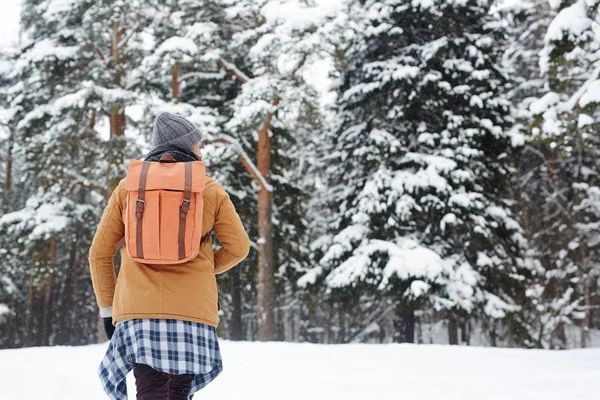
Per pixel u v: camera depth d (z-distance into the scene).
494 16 17.31
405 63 16.36
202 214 2.23
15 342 24.77
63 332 25.03
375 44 16.95
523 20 19.61
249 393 4.55
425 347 8.27
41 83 18.05
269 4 15.74
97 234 2.31
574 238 20.38
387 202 15.80
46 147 16.61
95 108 16.34
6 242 18.77
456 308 15.33
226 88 18.98
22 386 4.59
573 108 9.87
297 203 20.41
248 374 5.57
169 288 2.17
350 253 16.78
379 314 21.61
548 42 9.59
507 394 4.39
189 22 16.66
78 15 17.75
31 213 17.98
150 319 2.15
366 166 17.05
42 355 7.02
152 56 15.63
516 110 17.91
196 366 2.14
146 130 15.48
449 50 16.69
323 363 6.46
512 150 16.78
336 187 18.86
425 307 15.47
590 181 20.80
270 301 17.78
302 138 26.61
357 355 7.25
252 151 19.44
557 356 7.24
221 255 2.43
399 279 15.19
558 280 20.38
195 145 2.45
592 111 9.53
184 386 2.22
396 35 16.47
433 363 6.53
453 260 15.71
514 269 16.72
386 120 17.05
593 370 5.82
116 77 18.25
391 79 16.12
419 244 16.08
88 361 6.36
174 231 2.15
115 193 2.32
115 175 16.66
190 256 2.17
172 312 2.15
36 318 25.06
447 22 16.56
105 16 16.67
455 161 16.09
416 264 14.87
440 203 15.47
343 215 17.72
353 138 17.22
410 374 5.67
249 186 19.75
